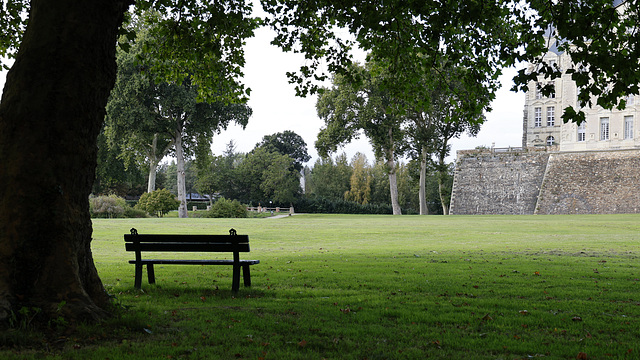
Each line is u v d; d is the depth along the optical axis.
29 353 3.98
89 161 5.37
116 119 42.06
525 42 8.48
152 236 7.35
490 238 20.73
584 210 49.75
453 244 17.83
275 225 30.52
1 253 4.80
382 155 57.75
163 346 4.38
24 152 4.90
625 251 14.32
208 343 4.57
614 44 7.43
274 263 11.37
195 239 7.24
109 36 5.43
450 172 77.12
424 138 55.56
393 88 10.66
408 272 9.73
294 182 73.50
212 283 8.37
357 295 7.27
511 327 5.36
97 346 4.32
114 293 7.19
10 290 4.71
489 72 9.99
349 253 14.02
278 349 4.41
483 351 4.50
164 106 42.75
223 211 49.53
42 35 5.04
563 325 5.47
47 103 4.97
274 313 5.94
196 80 11.34
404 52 10.12
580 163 54.00
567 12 7.34
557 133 71.12
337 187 81.38
